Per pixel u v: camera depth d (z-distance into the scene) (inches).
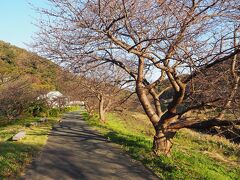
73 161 486.3
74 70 513.7
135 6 408.8
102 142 671.1
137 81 562.6
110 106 1187.3
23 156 494.9
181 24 402.6
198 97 504.4
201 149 840.9
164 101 692.1
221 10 390.3
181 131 1153.4
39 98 1579.7
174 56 425.4
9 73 1428.4
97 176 407.2
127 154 544.4
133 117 1614.2
